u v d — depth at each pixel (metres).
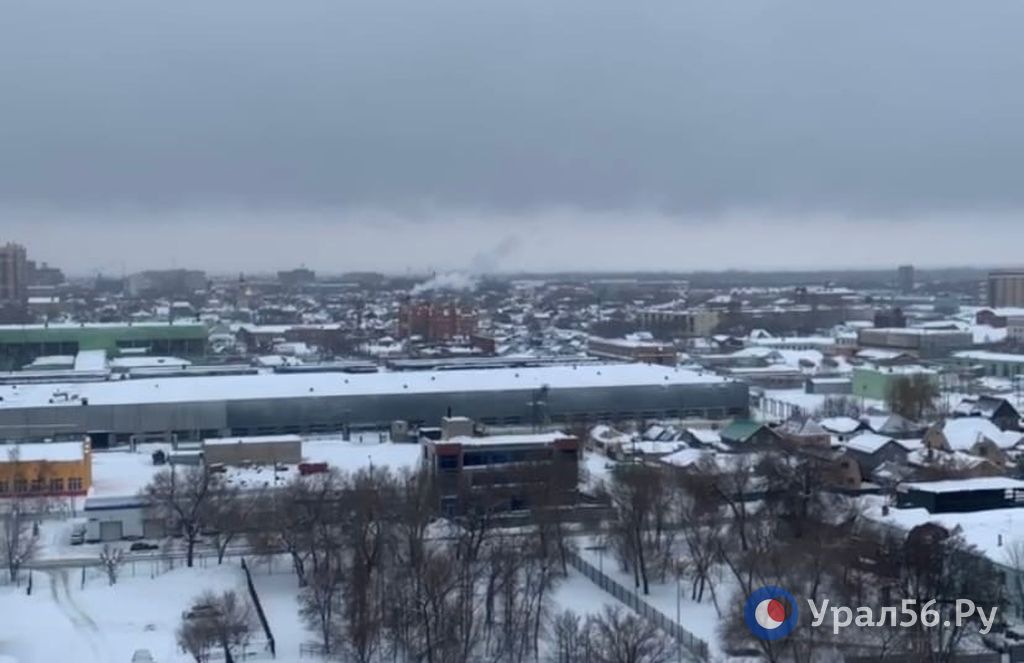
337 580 145.12
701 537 160.75
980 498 177.38
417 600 134.88
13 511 177.62
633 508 160.50
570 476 194.25
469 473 193.00
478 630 136.62
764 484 185.75
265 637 136.50
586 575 163.00
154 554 174.38
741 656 125.62
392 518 162.25
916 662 117.94
